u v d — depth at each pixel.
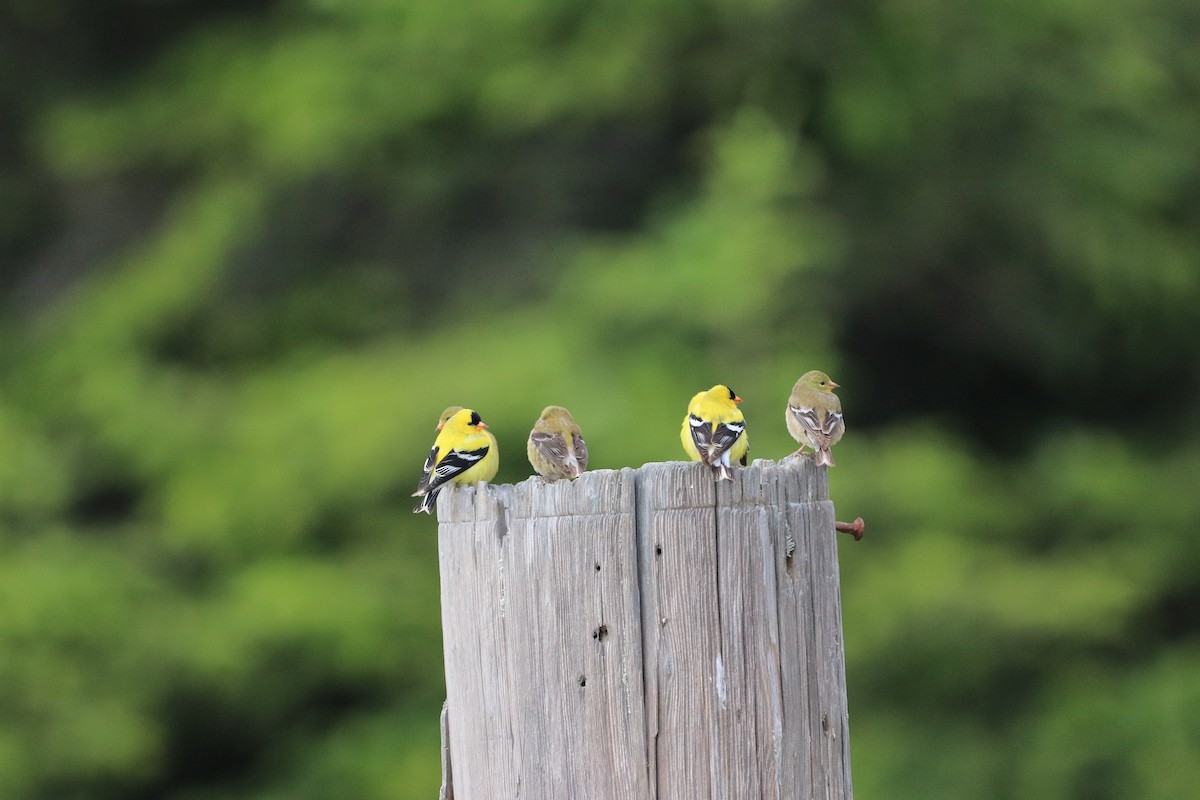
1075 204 20.25
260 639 16.92
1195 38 22.56
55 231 23.58
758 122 17.38
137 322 19.31
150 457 18.08
